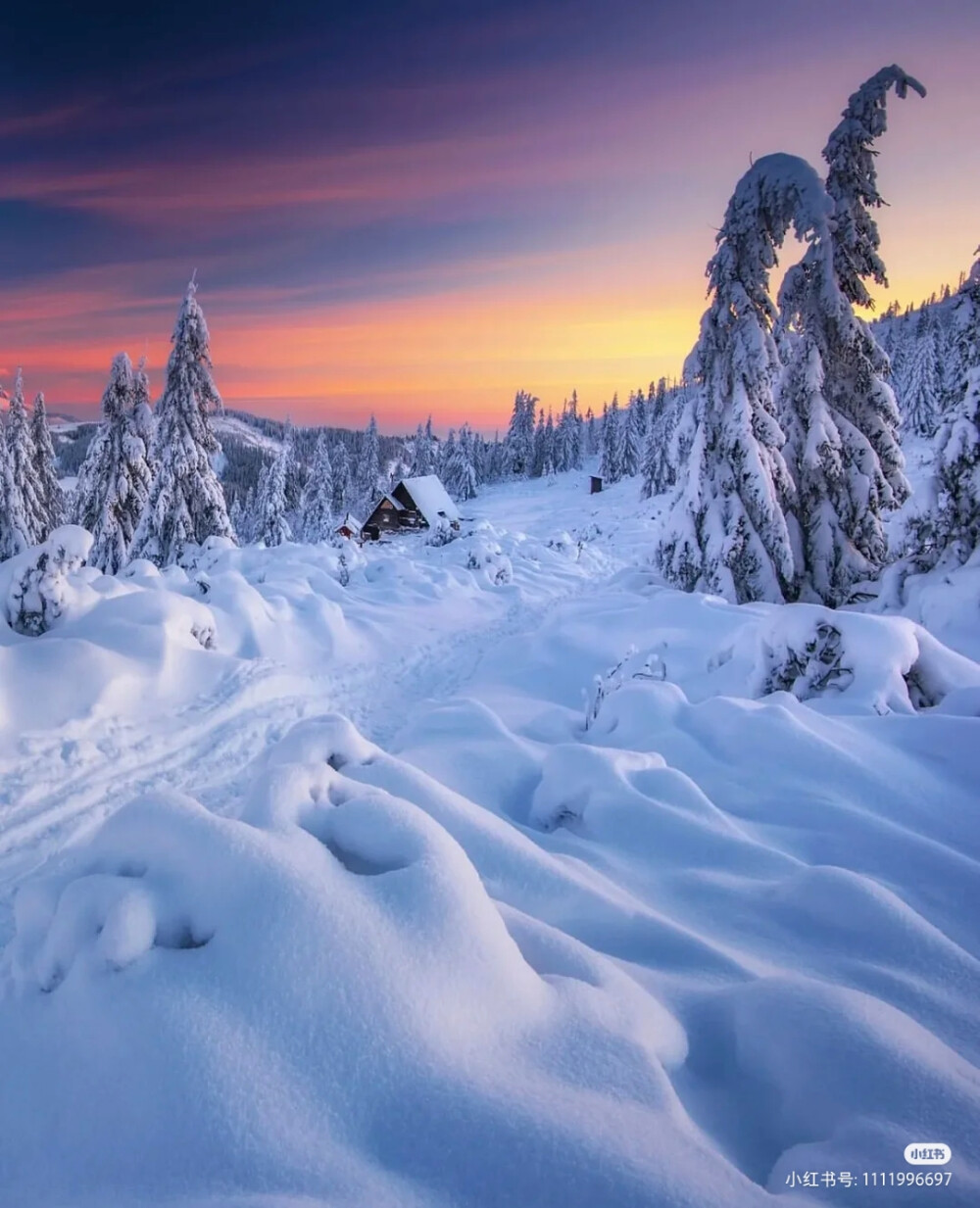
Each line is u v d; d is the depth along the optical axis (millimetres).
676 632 11516
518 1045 2045
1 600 9266
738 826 4473
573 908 3234
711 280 14641
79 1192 1669
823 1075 2068
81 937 2232
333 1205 1523
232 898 2201
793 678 7621
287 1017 1923
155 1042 1870
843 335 14711
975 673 7184
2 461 29219
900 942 2996
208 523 22500
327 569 18281
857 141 14469
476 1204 1575
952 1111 1917
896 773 5156
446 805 3660
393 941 2137
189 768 7086
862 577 14906
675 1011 2514
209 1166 1642
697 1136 1849
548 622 14656
